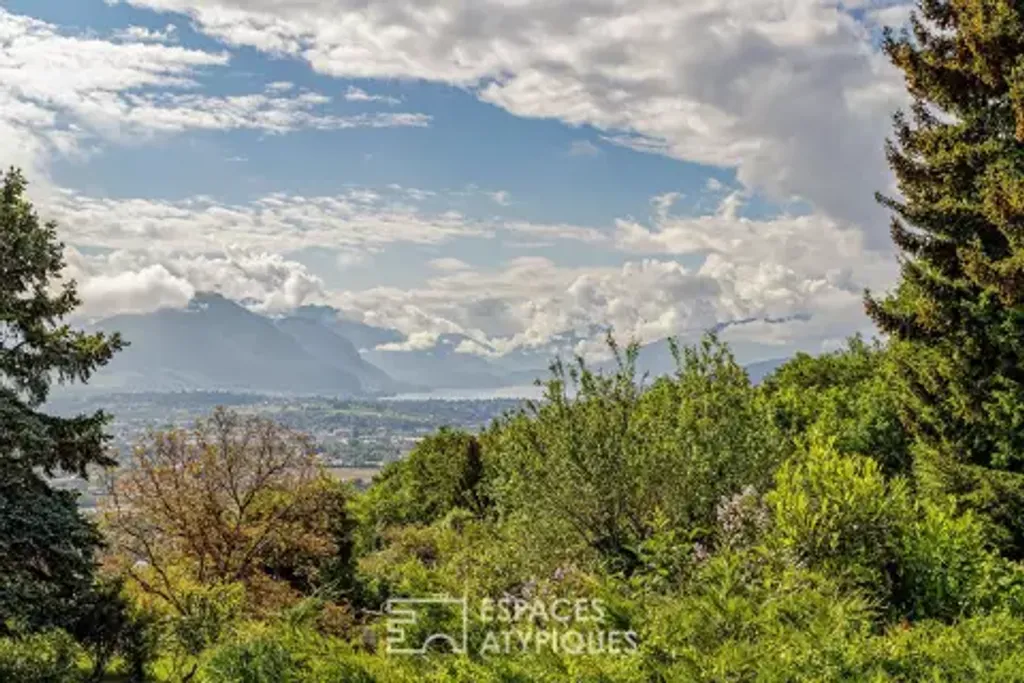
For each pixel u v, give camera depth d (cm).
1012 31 1429
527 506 1350
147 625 1373
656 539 1119
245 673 877
